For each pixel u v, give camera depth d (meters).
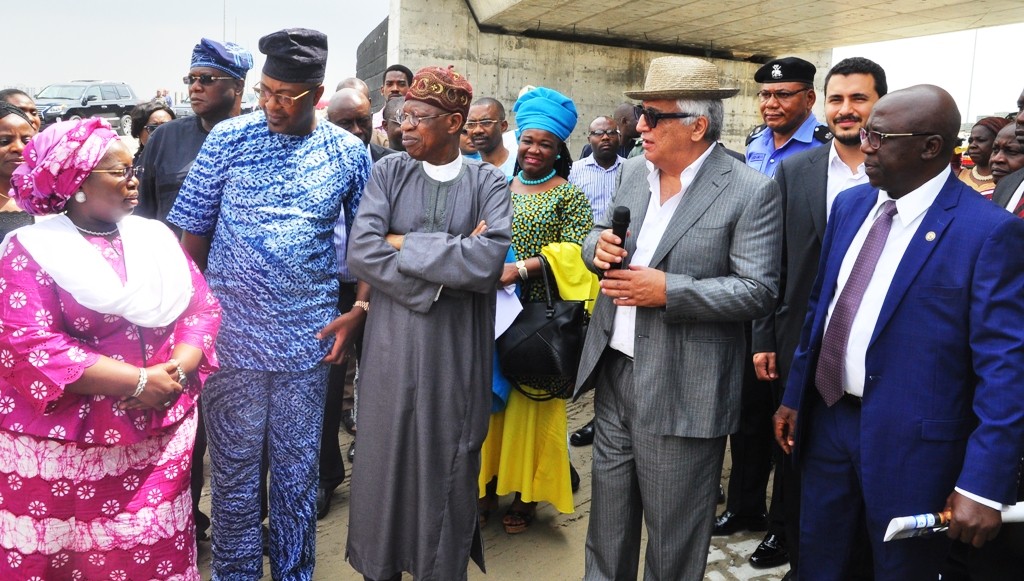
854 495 2.13
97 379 1.89
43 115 18.56
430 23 14.80
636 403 2.33
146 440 2.06
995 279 1.79
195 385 2.19
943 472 1.89
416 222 2.50
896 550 1.95
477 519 2.63
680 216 2.30
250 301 2.51
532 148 3.26
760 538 3.34
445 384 2.43
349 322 2.71
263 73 2.43
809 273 2.89
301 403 2.63
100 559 2.04
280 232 2.49
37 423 1.91
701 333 2.30
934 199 1.92
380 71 16.56
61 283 1.90
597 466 2.53
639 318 2.33
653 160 2.32
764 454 3.34
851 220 2.17
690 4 13.42
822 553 2.20
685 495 2.34
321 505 3.54
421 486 2.43
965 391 1.89
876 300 2.00
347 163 2.63
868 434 1.97
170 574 2.11
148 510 2.05
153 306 2.03
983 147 4.40
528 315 3.09
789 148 3.72
